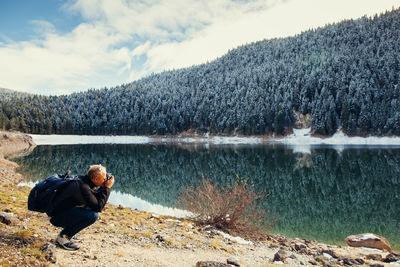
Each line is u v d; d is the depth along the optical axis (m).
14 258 3.21
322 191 22.89
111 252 4.41
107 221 7.30
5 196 8.79
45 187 3.36
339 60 135.12
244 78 151.38
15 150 60.16
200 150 71.12
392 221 14.59
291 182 26.64
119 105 151.50
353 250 8.64
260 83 134.38
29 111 135.62
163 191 21.69
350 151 60.59
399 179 27.78
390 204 18.59
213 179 27.72
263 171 33.44
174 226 8.49
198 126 127.00
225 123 117.50
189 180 27.33
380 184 25.56
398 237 12.03
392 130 83.81
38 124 132.12
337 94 101.12
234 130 115.06
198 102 140.00
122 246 5.05
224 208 9.41
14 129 123.50
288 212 16.45
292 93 117.81
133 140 127.12
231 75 175.25
